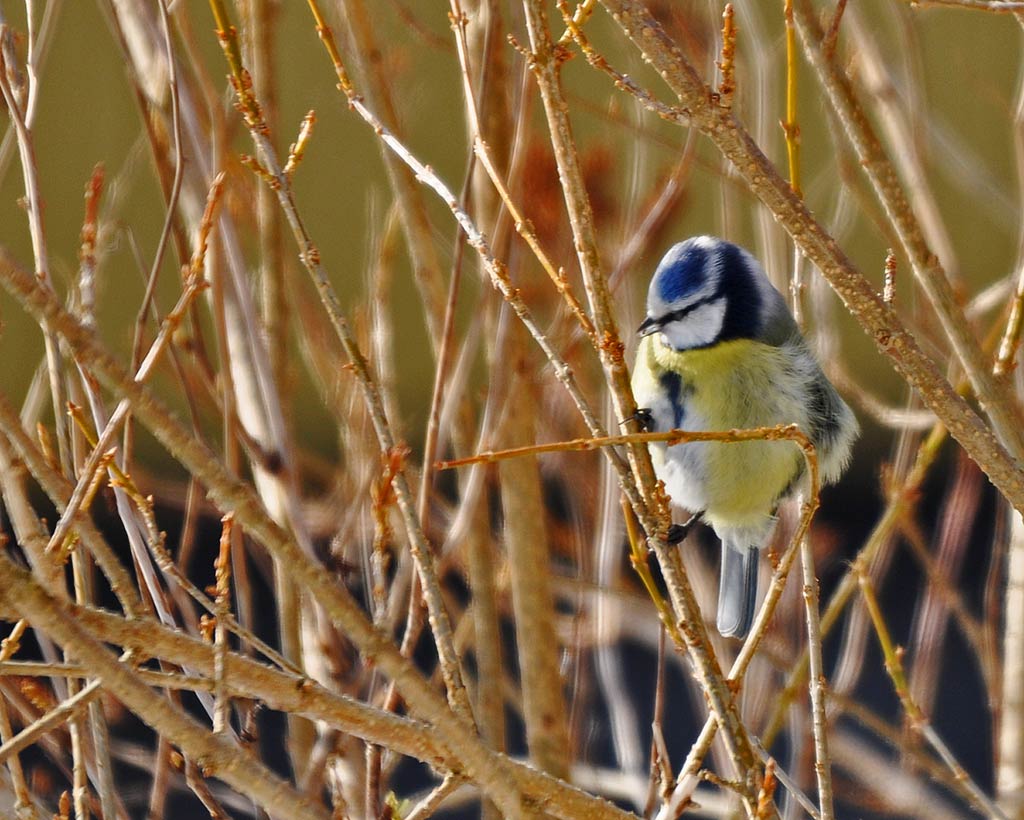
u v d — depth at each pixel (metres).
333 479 10.39
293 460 7.38
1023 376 8.41
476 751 4.70
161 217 14.21
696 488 9.66
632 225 9.40
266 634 14.53
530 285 9.96
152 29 7.61
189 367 9.14
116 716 8.05
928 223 9.36
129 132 13.66
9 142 7.34
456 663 5.25
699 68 9.30
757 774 5.69
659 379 9.58
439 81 11.75
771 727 7.77
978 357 6.09
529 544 8.79
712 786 12.07
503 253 7.95
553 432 10.09
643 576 5.87
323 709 4.96
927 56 14.91
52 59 13.30
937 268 5.95
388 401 8.85
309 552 7.32
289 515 7.36
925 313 10.08
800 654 10.11
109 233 8.59
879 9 10.47
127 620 4.74
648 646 16.28
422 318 16.73
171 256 14.27
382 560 5.88
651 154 10.68
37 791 8.22
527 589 8.77
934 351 9.42
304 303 9.27
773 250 9.57
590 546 10.27
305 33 14.95
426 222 8.66
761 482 9.52
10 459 5.27
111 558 5.26
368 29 8.49
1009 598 10.34
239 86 5.71
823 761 6.03
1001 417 6.11
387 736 5.06
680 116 5.41
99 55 13.34
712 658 5.71
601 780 9.59
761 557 10.81
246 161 5.70
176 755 7.00
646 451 5.88
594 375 10.68
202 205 7.32
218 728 4.66
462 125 11.84
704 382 9.37
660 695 7.02
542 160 8.83
